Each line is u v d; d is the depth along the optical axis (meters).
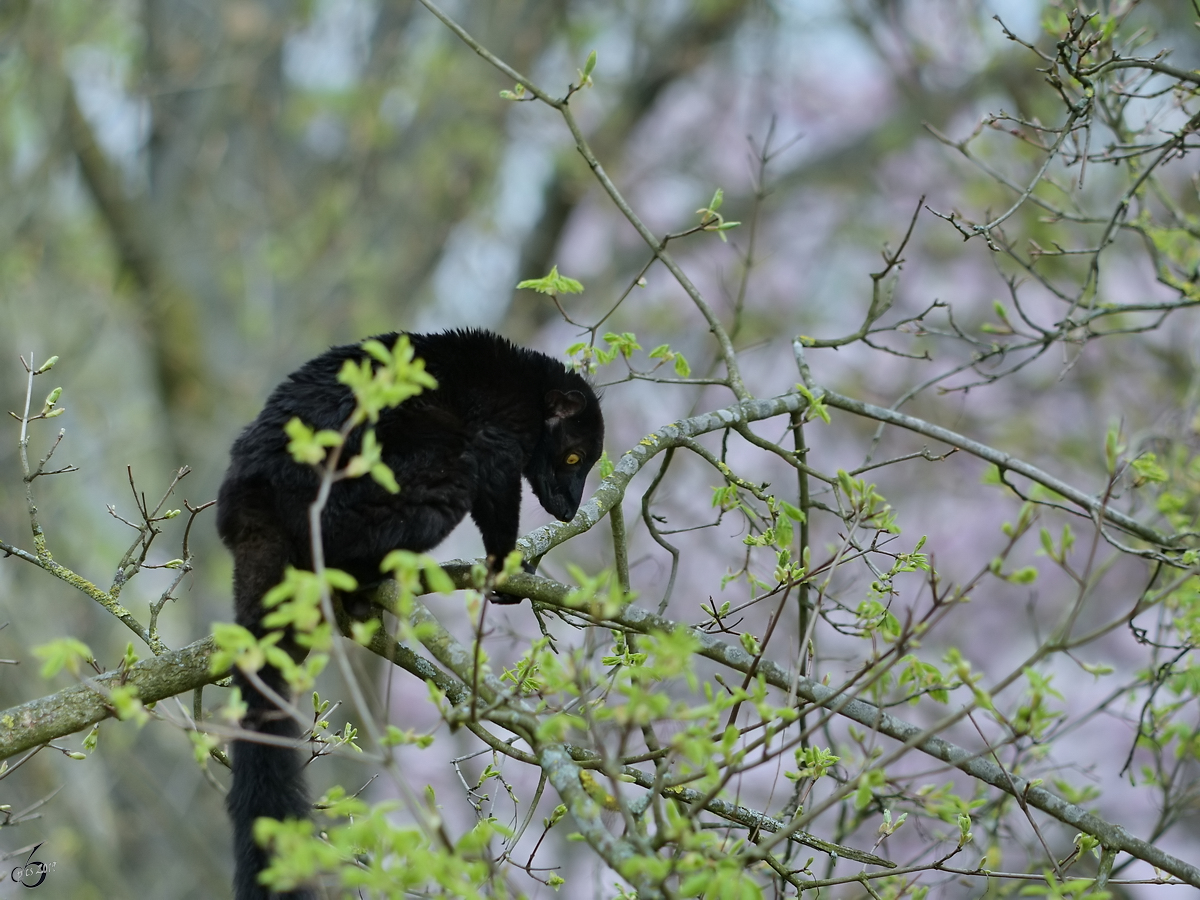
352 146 17.03
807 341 7.59
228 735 4.12
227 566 15.05
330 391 6.36
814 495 7.56
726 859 3.85
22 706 5.56
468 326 7.34
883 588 5.61
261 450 6.23
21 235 14.45
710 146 21.72
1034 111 14.16
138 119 16.69
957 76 18.36
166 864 14.72
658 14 19.92
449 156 16.94
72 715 5.56
